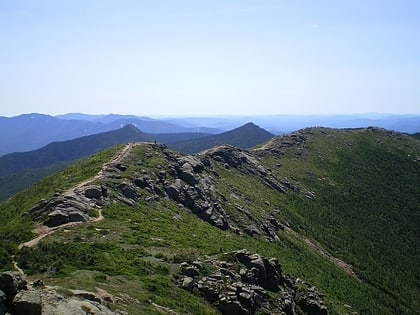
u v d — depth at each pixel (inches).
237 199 5265.8
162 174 4456.2
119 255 2266.2
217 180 5585.6
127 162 4458.7
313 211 6614.2
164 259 2391.7
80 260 2053.4
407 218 7367.1
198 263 2365.9
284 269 3678.6
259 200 5821.9
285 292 2714.1
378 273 5374.0
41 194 3745.1
